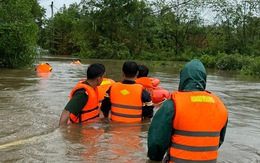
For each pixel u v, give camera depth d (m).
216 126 3.32
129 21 46.06
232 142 5.41
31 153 4.59
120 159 4.41
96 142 5.13
